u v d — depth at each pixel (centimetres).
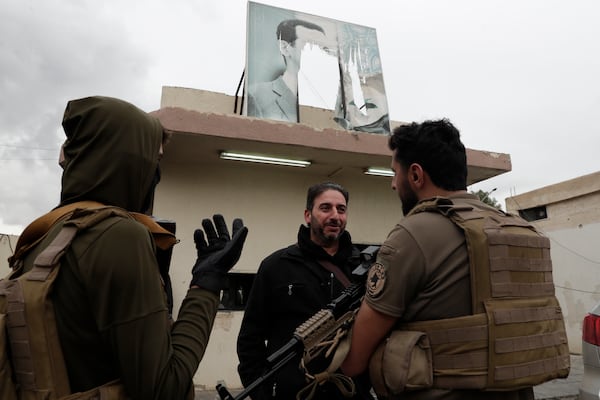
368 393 176
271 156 550
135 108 106
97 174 98
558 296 941
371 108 710
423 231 111
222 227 115
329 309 124
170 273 516
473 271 105
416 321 108
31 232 99
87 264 82
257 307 207
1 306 84
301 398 168
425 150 126
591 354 277
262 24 663
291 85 652
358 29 745
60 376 80
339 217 208
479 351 100
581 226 907
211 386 500
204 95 638
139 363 79
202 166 558
